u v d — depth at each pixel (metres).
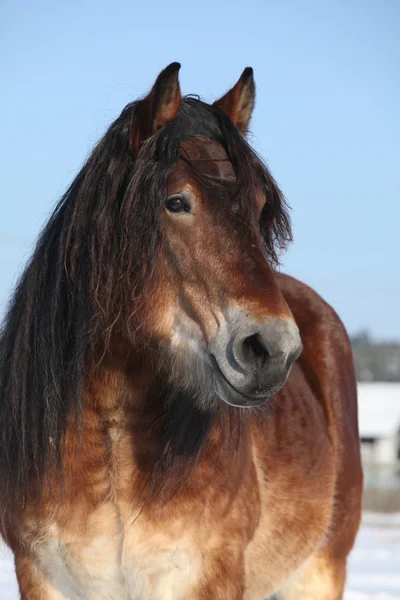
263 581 6.77
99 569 5.49
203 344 5.12
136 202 5.15
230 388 5.01
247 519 5.89
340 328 8.38
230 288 4.96
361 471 8.07
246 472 5.95
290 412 7.08
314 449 7.19
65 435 5.45
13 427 5.58
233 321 4.94
